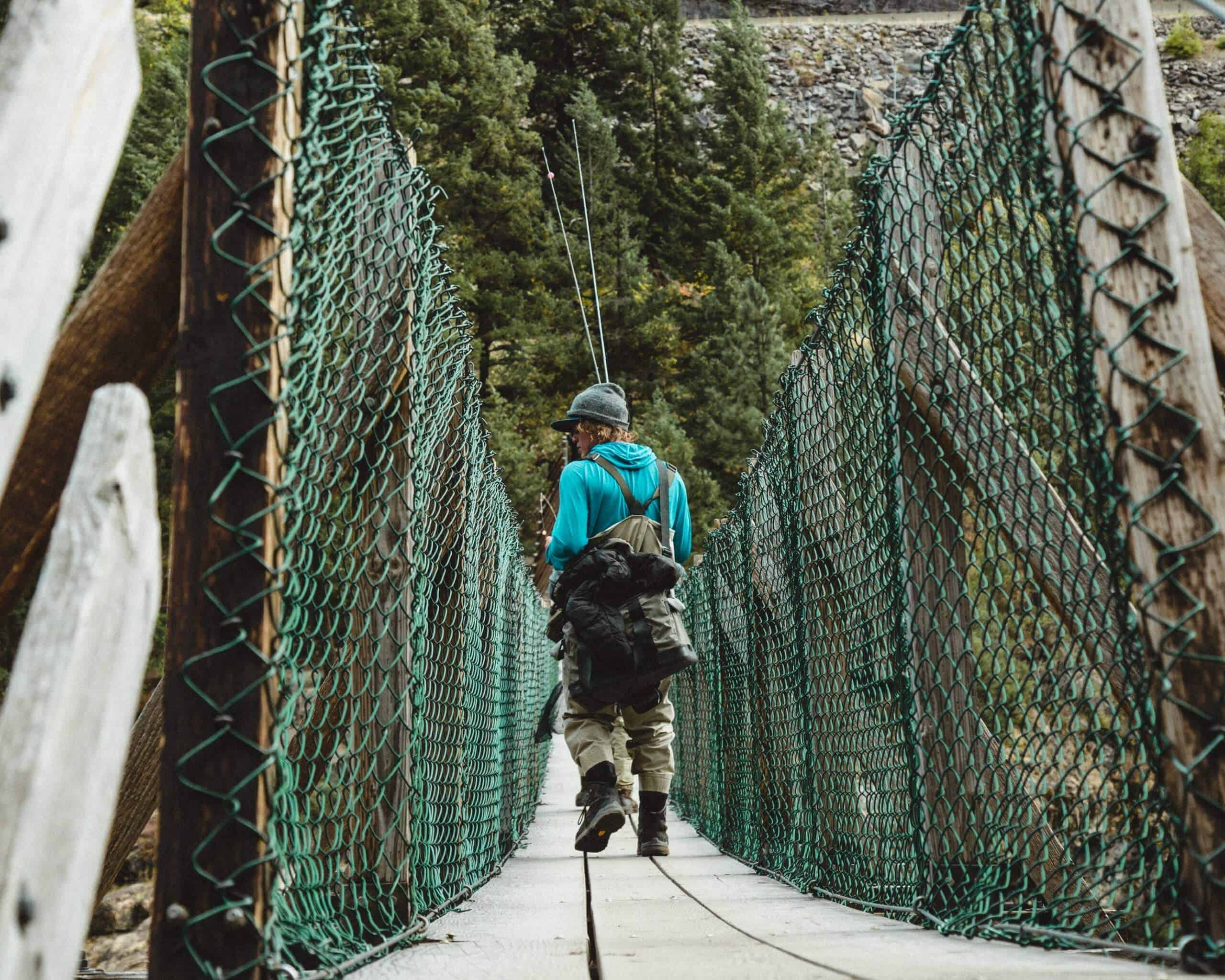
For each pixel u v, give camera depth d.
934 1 47.56
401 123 25.52
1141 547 1.50
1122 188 1.56
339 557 1.72
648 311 28.28
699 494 23.97
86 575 0.92
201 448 1.37
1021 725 1.95
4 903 0.80
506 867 4.21
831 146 36.62
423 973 1.77
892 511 2.46
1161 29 39.97
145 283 1.71
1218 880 1.40
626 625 3.37
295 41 1.49
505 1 35.44
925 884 2.31
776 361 26.92
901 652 2.44
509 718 4.75
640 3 35.31
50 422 1.69
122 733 0.95
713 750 5.45
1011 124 1.84
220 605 1.33
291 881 1.50
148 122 16.25
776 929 2.29
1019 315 1.85
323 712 2.00
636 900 3.03
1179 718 1.46
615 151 30.73
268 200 1.42
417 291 2.17
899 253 2.42
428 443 2.40
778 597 3.93
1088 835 1.71
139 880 10.19
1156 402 1.51
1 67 0.94
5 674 8.83
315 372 1.53
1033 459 1.97
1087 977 1.42
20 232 0.91
